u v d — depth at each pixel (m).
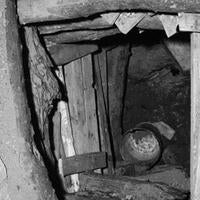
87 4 1.94
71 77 3.05
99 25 2.34
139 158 4.04
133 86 4.63
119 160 4.08
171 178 3.44
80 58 3.13
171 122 4.52
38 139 2.33
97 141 3.27
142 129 4.00
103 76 3.61
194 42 1.97
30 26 2.34
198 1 1.71
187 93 4.47
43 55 2.44
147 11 1.94
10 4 1.99
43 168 1.88
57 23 2.35
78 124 3.10
